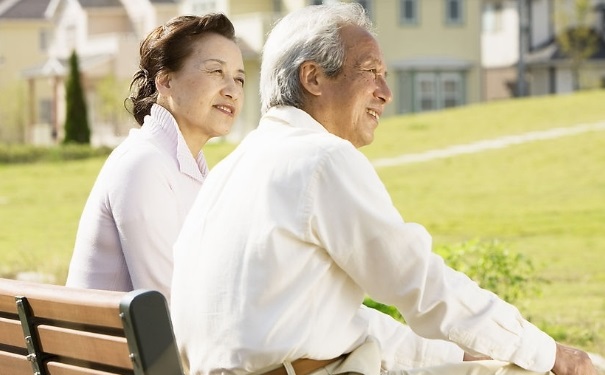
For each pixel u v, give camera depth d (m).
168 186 5.29
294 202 4.04
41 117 69.12
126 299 3.66
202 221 4.24
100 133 59.69
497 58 68.69
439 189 30.62
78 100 51.25
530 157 34.69
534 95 66.31
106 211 5.25
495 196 28.83
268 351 4.00
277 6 57.47
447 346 4.78
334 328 4.12
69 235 24.34
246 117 54.00
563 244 20.77
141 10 64.19
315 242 4.04
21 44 73.44
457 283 4.13
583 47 64.25
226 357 4.07
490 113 43.81
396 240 4.03
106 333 3.88
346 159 4.07
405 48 58.22
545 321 11.80
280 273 4.02
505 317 4.16
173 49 5.57
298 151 4.11
